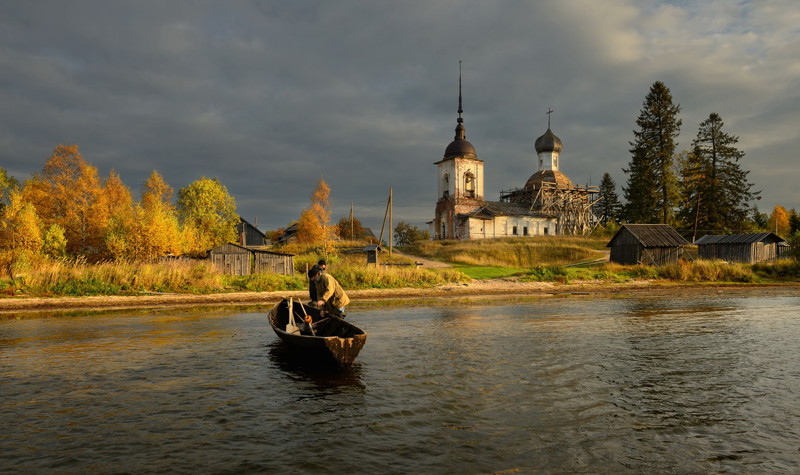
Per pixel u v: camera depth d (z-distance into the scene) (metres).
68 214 43.31
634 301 25.53
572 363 10.70
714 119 68.81
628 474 5.36
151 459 5.74
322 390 8.61
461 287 32.12
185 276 27.34
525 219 80.06
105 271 26.19
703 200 68.00
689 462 5.69
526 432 6.62
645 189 68.44
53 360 11.05
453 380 9.26
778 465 5.62
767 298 27.25
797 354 11.74
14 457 5.78
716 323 17.02
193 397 8.21
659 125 69.25
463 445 6.15
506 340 13.54
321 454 5.86
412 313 20.08
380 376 9.56
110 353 11.84
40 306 21.61
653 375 9.69
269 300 25.08
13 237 35.34
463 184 81.88
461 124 85.75
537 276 36.84
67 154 44.09
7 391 8.59
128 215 41.22
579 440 6.35
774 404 7.90
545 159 93.69
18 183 58.00
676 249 47.84
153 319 18.09
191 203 61.62
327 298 12.10
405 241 105.50
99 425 6.90
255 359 11.16
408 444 6.18
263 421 7.04
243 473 5.36
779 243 48.84
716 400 8.10
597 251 60.53
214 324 16.78
